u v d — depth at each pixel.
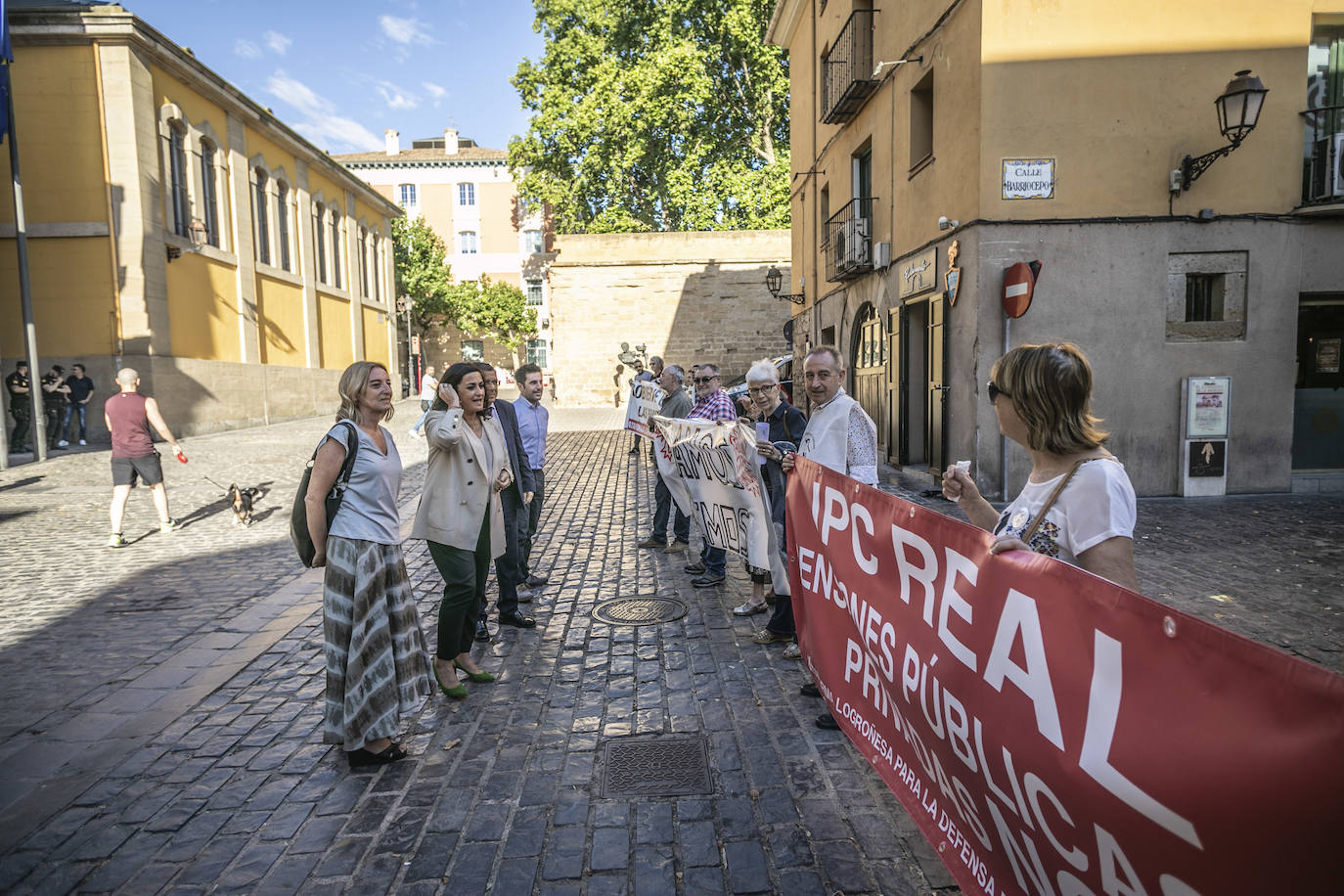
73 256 17.92
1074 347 1.91
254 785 3.21
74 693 4.25
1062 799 1.52
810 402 4.18
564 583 6.33
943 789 2.14
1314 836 1.01
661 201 36.53
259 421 23.06
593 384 31.19
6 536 8.62
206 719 3.89
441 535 3.94
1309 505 8.73
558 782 3.19
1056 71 9.10
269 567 7.16
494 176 50.91
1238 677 1.11
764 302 30.98
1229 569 6.03
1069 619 1.49
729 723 3.69
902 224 12.02
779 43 21.56
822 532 3.15
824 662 3.24
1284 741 1.04
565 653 4.71
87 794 3.16
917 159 11.59
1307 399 9.91
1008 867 1.81
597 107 32.38
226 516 9.73
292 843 2.79
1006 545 1.73
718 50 33.03
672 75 31.47
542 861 2.65
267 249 24.44
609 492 11.05
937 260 10.51
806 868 2.58
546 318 50.03
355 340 31.20
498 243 51.25
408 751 3.49
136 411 8.31
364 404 3.39
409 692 3.44
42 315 17.94
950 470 2.25
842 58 14.47
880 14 12.95
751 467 4.64
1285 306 9.37
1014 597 1.68
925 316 11.37
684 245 30.83
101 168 17.78
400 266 44.78
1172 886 1.25
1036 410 1.88
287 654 4.84
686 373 30.97
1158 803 1.25
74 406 17.41
